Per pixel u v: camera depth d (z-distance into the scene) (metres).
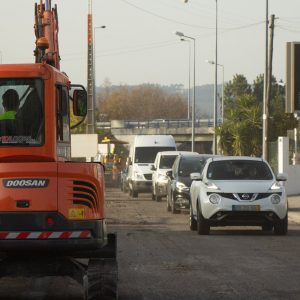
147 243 21.17
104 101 184.00
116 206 39.53
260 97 140.50
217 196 22.91
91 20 65.56
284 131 62.94
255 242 21.36
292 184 45.31
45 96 11.88
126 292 13.59
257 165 24.52
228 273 15.77
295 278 15.12
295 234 23.73
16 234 11.36
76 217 11.51
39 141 11.84
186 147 109.50
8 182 11.39
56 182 11.48
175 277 15.26
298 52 42.59
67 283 14.80
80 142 51.94
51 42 22.28
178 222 28.84
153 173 45.50
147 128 107.56
